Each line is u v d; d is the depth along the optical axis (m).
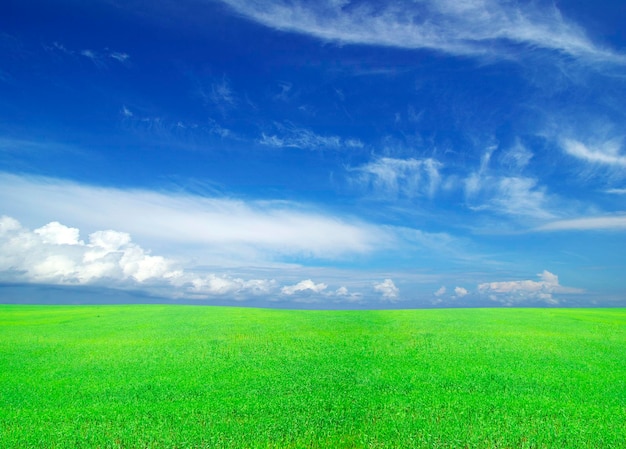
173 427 15.87
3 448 14.25
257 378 22.61
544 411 17.48
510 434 15.04
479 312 58.19
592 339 34.44
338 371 24.03
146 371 24.22
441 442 14.45
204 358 27.50
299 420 16.41
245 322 45.59
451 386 21.19
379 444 14.34
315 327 41.59
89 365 25.70
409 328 40.88
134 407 18.14
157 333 37.78
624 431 15.43
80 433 15.37
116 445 14.38
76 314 54.59
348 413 17.20
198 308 63.75
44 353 29.19
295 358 27.41
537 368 24.70
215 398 19.28
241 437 14.84
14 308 65.62
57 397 19.67
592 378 22.62
